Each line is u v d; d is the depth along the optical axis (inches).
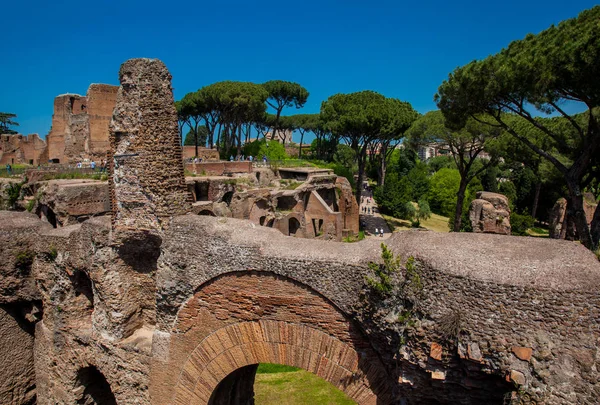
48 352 587.2
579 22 699.4
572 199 801.6
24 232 593.0
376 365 363.6
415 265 328.5
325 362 383.9
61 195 1016.2
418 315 319.6
